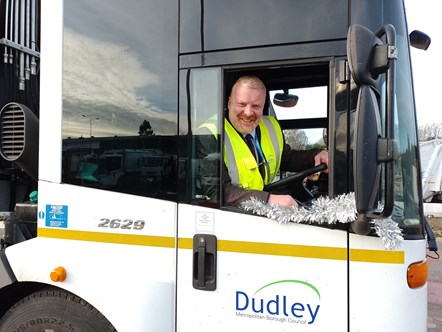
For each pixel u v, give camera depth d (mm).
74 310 1969
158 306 1833
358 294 1620
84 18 1966
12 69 2521
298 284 1681
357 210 1409
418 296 1660
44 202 2000
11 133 2150
